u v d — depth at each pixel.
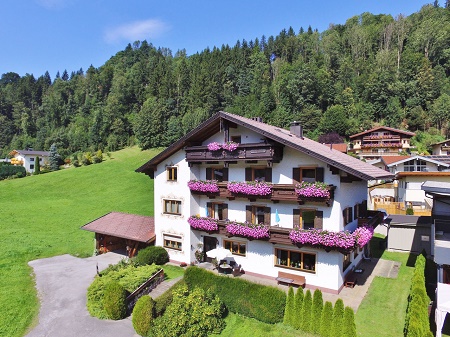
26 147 125.00
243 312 17.47
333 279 19.02
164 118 98.12
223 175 23.69
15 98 160.62
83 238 34.44
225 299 18.08
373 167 24.33
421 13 132.62
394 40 121.19
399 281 20.77
